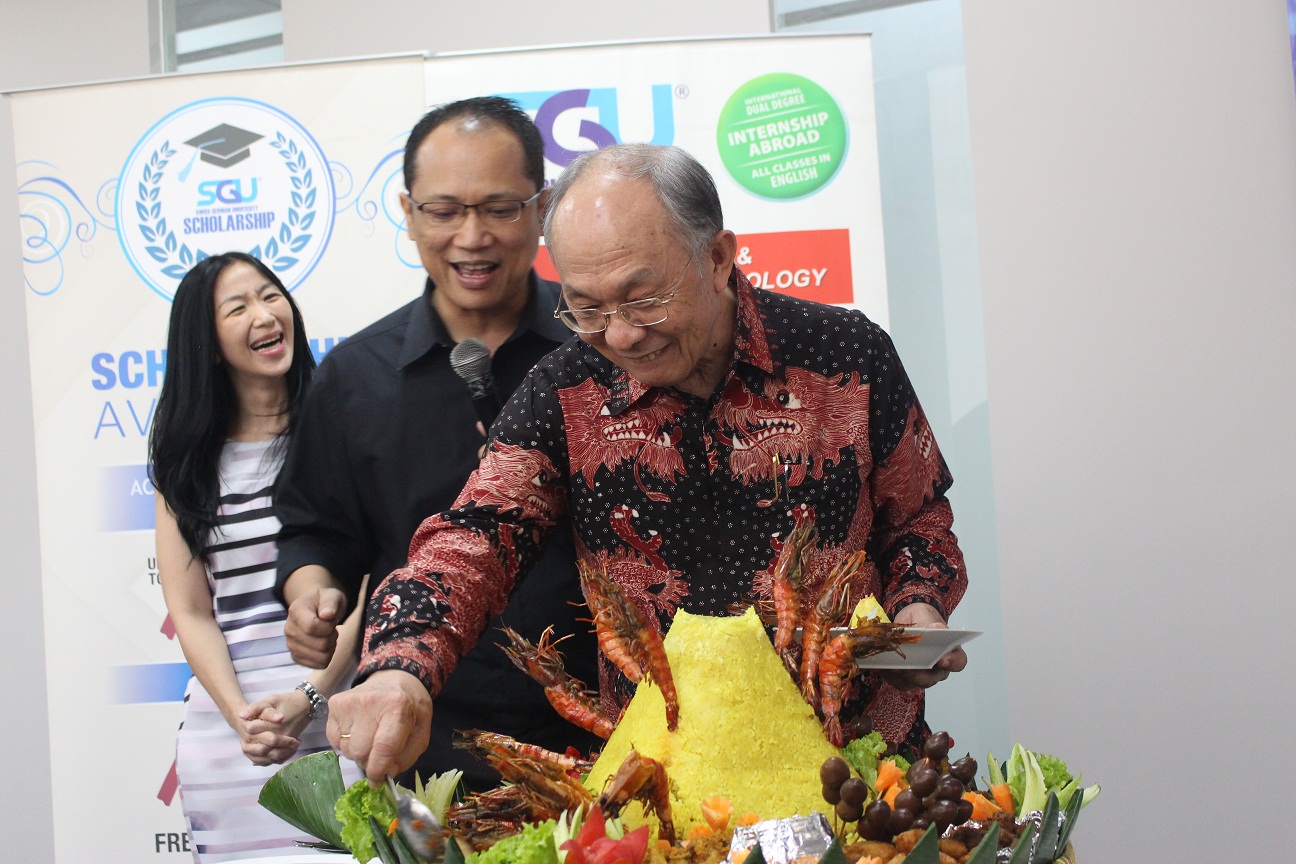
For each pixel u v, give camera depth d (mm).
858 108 2801
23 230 2826
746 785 1170
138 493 2779
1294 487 3125
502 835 1135
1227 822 3156
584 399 1691
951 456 3266
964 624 3258
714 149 2803
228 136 2807
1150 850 3184
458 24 3418
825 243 2801
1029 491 3223
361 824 1218
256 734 2551
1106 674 3195
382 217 2799
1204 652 3162
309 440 2535
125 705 2770
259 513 2689
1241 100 3148
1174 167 3174
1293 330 3125
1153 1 3178
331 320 2793
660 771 1125
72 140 2816
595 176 1414
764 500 1675
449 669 1455
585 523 1723
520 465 1676
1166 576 3176
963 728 3250
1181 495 3168
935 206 3260
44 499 2797
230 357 2707
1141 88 3186
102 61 3500
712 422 1668
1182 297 3174
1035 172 3221
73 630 2781
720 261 1516
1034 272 3221
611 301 1396
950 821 1083
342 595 2369
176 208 2803
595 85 2801
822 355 1688
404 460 2449
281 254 2795
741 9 3346
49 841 3463
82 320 2807
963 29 3238
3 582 3477
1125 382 3193
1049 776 1295
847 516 1708
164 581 2701
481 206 2326
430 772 2295
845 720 1626
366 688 1316
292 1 3463
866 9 3291
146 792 2762
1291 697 3133
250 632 2662
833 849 935
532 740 2289
